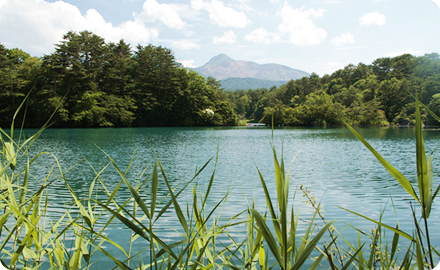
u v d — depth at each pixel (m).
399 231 1.01
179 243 1.16
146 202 5.34
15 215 1.25
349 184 7.04
